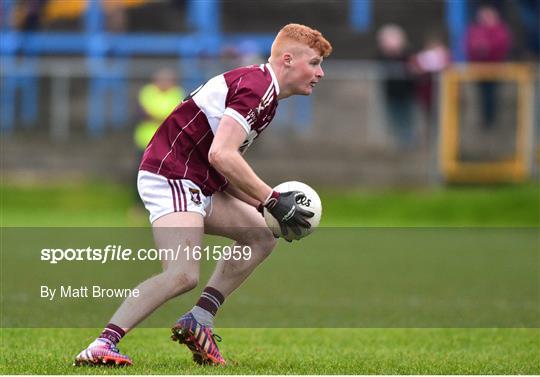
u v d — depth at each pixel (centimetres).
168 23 10525
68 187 8600
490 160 8644
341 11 10788
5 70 8931
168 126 2480
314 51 2481
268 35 10531
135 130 8862
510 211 8044
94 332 3198
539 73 8644
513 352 2897
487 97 8625
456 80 8650
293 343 3073
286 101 8762
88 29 10206
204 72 8994
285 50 2478
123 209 8431
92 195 8519
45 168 8812
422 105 8688
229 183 2561
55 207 8394
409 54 8788
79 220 7594
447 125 8669
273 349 2933
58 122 8875
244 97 2416
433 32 10525
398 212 8162
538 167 8619
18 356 2656
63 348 2828
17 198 8412
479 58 8838
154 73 8969
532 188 8406
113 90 8919
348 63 9306
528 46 10162
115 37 10238
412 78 8694
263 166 8738
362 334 3281
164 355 2759
